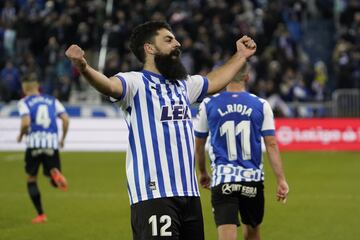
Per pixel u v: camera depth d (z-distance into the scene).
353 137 47.66
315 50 63.22
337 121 47.72
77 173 38.09
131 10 57.75
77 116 49.56
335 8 64.75
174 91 12.09
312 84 53.81
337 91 50.06
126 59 53.09
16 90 52.97
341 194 30.89
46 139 25.53
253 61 54.28
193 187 12.03
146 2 59.09
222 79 12.73
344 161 42.62
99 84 11.22
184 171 11.91
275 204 28.22
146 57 12.17
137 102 11.91
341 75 54.00
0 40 57.22
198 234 12.05
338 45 57.56
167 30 12.16
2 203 28.95
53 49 55.22
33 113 25.59
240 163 16.25
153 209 11.70
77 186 33.53
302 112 50.66
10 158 44.41
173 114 11.97
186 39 54.66
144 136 11.85
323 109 50.41
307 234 22.59
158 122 11.89
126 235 22.64
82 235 22.67
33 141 25.42
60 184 25.66
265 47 55.81
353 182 34.47
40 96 26.02
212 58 53.94
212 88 12.61
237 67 12.87
